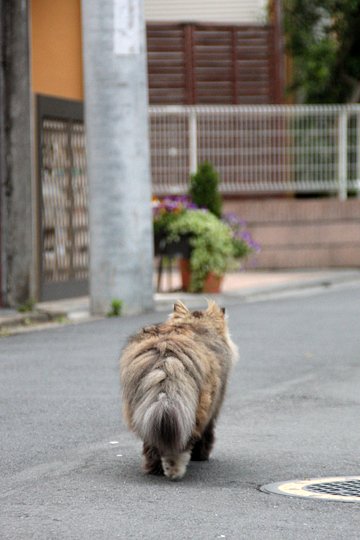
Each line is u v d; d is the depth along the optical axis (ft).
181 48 94.38
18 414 37.14
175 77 94.48
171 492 27.78
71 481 28.91
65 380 43.21
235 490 28.02
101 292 63.46
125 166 62.90
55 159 68.64
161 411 26.89
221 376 29.86
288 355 49.55
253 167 88.99
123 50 62.59
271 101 95.61
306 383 43.24
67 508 26.27
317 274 85.81
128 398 27.81
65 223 69.82
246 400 39.93
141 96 63.10
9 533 24.25
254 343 52.85
